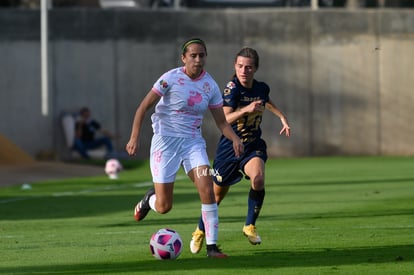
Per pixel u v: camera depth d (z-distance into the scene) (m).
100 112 110.50
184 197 62.78
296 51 111.88
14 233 43.47
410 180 74.69
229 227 44.28
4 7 120.56
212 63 111.75
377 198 59.41
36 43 109.12
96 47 110.31
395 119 111.94
